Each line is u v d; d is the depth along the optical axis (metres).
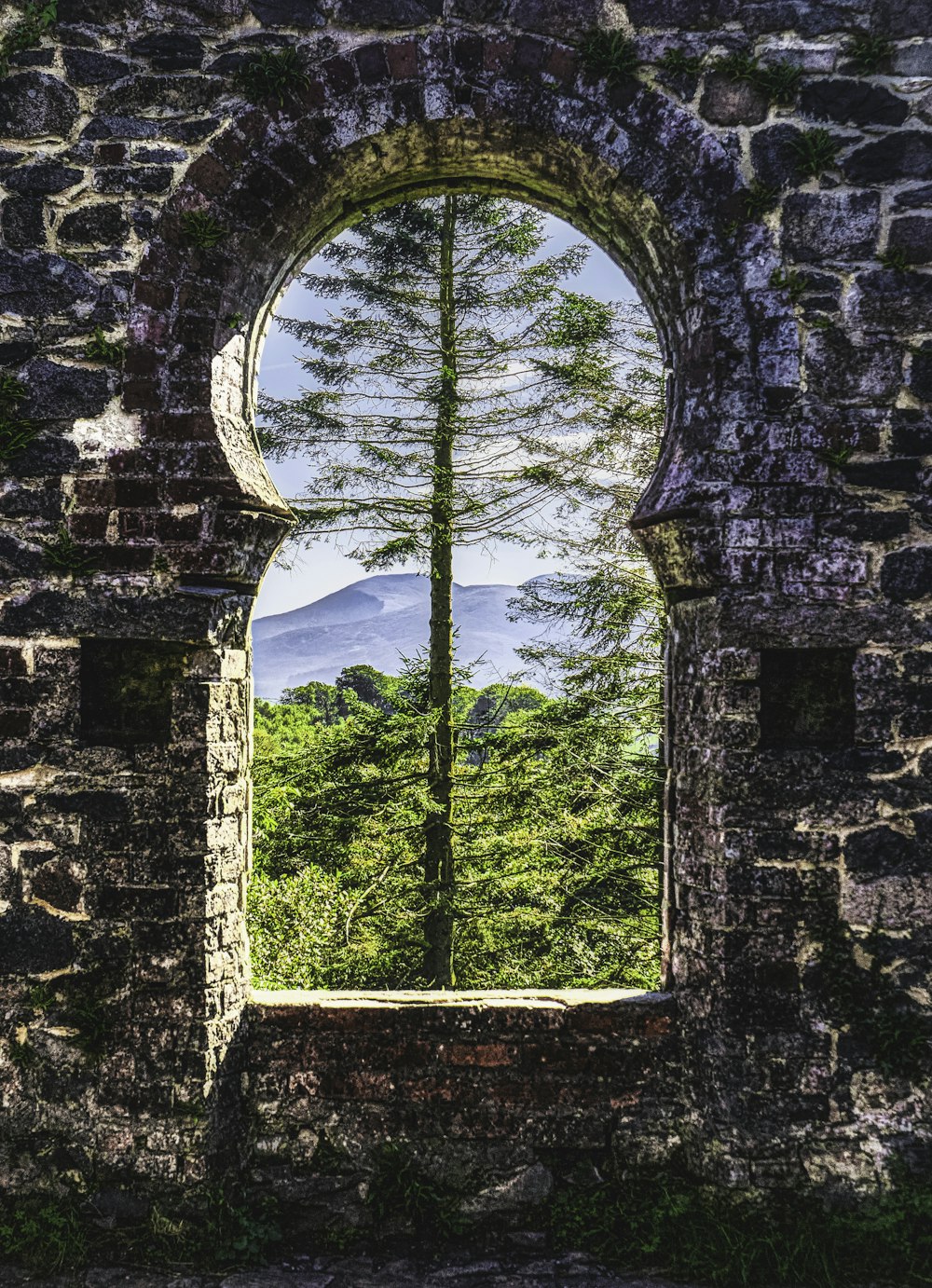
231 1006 3.50
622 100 3.55
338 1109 3.50
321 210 3.82
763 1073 3.34
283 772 8.18
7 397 3.52
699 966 3.45
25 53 3.58
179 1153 3.34
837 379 3.49
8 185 3.57
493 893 8.05
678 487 3.50
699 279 3.53
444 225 8.92
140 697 3.56
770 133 3.53
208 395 3.54
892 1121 3.33
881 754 3.41
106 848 3.44
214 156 3.56
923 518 3.45
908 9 3.53
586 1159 3.47
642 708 7.82
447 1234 3.39
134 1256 3.28
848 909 3.38
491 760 8.24
